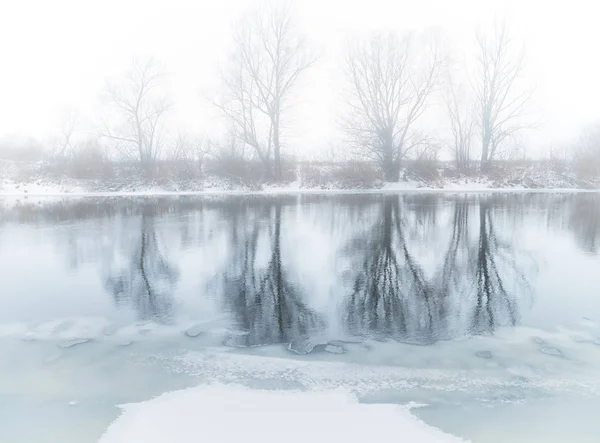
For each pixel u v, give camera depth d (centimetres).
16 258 1117
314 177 3728
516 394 464
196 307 743
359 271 958
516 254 1119
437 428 403
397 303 755
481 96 3888
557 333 625
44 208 2362
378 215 1903
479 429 402
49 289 853
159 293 820
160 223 1708
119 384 491
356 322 672
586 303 749
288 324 667
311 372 515
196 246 1236
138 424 412
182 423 412
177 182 3644
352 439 384
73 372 521
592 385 482
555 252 1140
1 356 566
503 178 3788
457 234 1405
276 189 3622
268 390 473
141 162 3756
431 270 966
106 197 3133
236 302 765
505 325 657
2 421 423
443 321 674
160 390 477
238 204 2489
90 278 927
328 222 1688
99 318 699
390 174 3750
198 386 485
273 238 1352
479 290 825
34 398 465
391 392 469
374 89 3625
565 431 400
